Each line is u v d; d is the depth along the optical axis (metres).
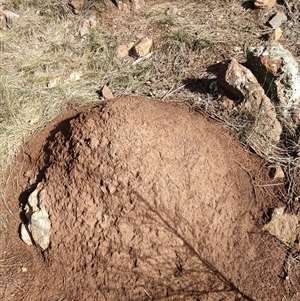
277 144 0.96
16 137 0.98
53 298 0.77
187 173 0.82
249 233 0.84
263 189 0.89
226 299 0.76
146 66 1.16
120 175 0.79
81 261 0.80
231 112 0.99
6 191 0.92
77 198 0.81
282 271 0.80
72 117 0.97
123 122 0.83
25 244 0.85
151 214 0.78
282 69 0.97
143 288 0.76
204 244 0.80
